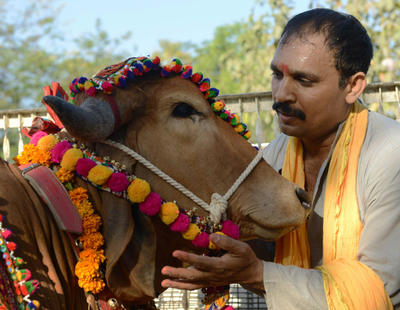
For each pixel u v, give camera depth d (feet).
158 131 7.31
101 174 6.88
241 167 7.52
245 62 31.83
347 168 7.80
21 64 60.44
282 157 9.23
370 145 7.84
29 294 5.97
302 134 8.13
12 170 6.95
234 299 14.25
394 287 7.05
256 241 8.81
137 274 7.07
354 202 7.61
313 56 7.58
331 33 7.62
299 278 6.97
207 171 7.38
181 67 7.45
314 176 8.84
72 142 7.38
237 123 7.73
